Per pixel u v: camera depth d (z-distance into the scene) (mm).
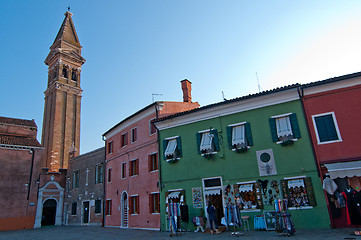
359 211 11969
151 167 21438
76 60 65625
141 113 23500
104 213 27203
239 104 17062
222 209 17469
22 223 30547
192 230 17109
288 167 14977
